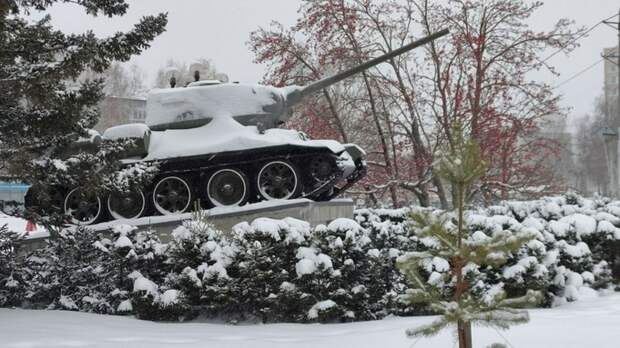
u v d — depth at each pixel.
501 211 14.00
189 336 7.91
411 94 22.39
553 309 9.85
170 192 13.21
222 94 13.84
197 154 12.77
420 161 21.34
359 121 25.20
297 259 9.61
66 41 9.45
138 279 9.59
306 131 23.45
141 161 12.30
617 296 11.27
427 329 4.31
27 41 9.33
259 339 7.65
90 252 10.38
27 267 10.41
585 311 9.30
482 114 21.73
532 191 22.47
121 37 9.59
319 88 15.17
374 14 22.75
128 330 8.21
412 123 22.42
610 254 12.72
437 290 4.56
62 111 9.74
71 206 13.23
